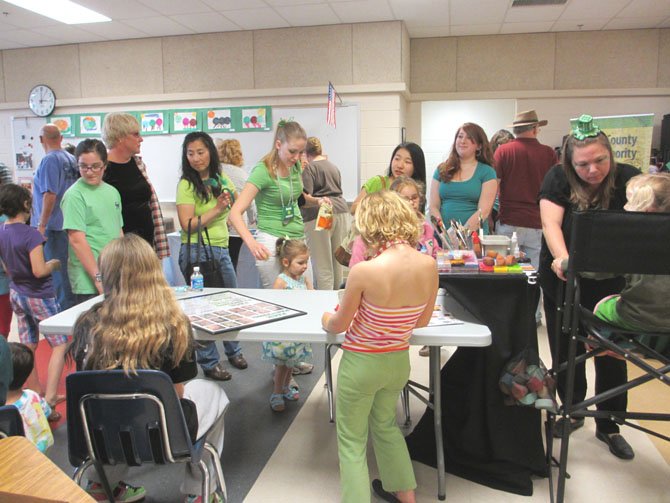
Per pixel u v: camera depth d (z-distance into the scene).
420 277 1.63
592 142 1.90
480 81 6.25
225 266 3.10
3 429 1.21
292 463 2.29
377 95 5.73
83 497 0.82
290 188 2.80
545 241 2.23
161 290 1.56
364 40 5.66
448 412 2.20
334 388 3.07
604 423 2.35
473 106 7.10
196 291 2.50
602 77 6.04
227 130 6.07
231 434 2.54
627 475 2.16
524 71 6.16
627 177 2.04
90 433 1.47
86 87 6.37
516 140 3.85
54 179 3.56
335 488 2.10
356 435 1.76
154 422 1.45
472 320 1.97
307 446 2.43
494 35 6.15
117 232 2.74
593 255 1.66
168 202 6.32
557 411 1.89
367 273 1.59
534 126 3.77
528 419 2.05
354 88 5.72
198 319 1.97
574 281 1.72
